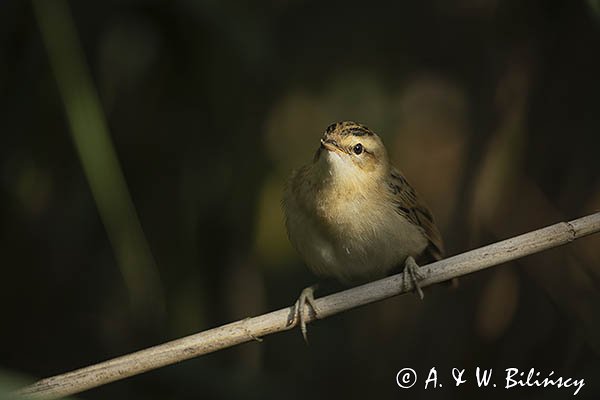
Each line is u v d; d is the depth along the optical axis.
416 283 7.98
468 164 11.23
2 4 9.72
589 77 10.80
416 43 13.70
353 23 13.23
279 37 12.70
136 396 10.55
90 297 11.66
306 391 11.95
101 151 7.73
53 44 7.83
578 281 10.55
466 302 11.13
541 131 10.89
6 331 11.16
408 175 14.31
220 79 10.02
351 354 12.88
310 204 9.38
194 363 10.30
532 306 10.87
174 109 10.37
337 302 8.11
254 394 10.36
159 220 10.34
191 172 10.42
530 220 10.82
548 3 11.01
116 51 10.28
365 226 9.35
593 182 10.74
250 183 10.52
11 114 10.04
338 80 13.45
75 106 7.73
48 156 10.30
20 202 10.55
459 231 11.20
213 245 10.52
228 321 10.64
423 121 14.33
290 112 13.38
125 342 11.60
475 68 12.50
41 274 11.18
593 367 10.35
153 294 9.63
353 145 9.32
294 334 13.24
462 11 13.57
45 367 11.20
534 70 11.05
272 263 13.38
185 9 9.36
